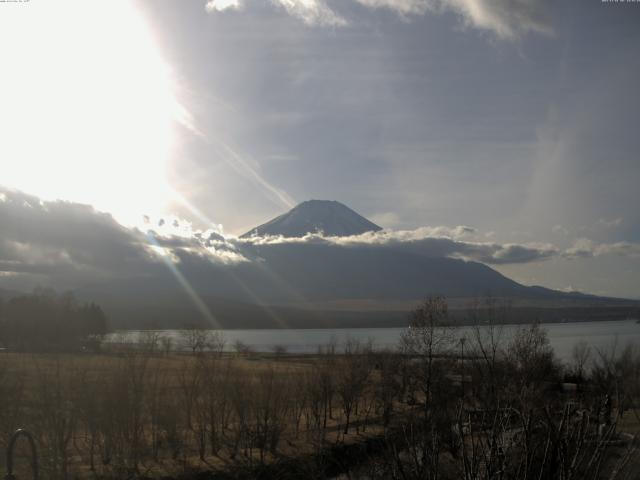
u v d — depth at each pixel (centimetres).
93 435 5450
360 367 8331
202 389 7294
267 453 5900
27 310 16012
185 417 7044
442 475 1683
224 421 7288
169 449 6122
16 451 5119
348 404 7119
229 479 5288
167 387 7506
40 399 5625
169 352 16588
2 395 5181
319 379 8338
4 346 13925
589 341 16312
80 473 5109
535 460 1403
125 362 7319
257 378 8394
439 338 6919
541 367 4572
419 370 6825
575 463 1341
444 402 2266
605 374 6431
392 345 16750
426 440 1781
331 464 4969
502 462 1405
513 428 1566
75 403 5509
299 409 8206
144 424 6481
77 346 13575
